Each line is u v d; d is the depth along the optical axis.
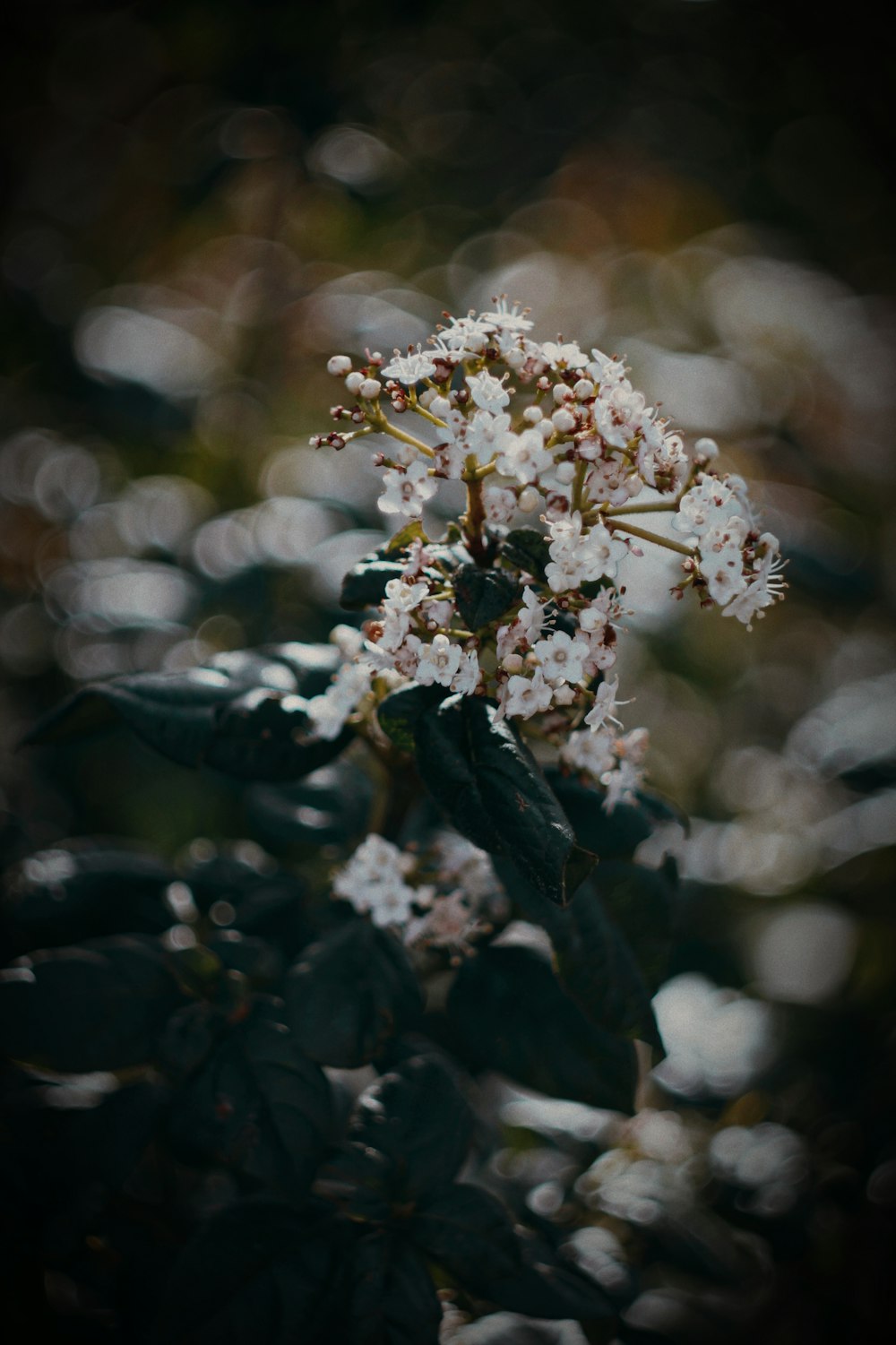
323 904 0.36
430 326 0.67
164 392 0.61
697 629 0.72
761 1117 0.45
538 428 0.28
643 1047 0.43
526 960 0.34
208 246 0.83
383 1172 0.32
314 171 0.83
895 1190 0.46
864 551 0.78
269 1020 0.34
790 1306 0.45
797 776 0.66
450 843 0.35
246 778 0.32
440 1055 0.34
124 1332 0.34
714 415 0.71
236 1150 0.32
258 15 0.83
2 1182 0.34
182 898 0.37
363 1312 0.31
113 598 0.50
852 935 0.58
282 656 0.34
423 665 0.28
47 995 0.33
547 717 0.32
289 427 0.68
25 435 0.69
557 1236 0.37
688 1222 0.39
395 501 0.28
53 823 0.55
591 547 0.28
